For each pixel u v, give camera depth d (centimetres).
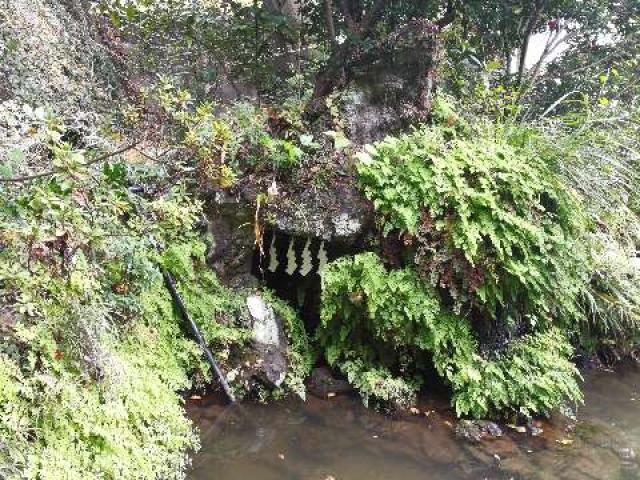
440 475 326
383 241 410
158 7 534
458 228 392
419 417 390
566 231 430
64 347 259
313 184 412
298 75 567
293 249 424
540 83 689
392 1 532
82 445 246
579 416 411
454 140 425
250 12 547
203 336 385
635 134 520
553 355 412
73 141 378
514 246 407
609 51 673
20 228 238
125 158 378
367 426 374
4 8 358
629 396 451
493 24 582
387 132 448
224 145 365
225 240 415
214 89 571
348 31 508
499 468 337
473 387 389
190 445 313
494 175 408
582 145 461
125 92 491
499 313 416
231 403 379
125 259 318
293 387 396
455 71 580
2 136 267
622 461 354
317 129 434
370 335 425
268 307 417
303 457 333
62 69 416
